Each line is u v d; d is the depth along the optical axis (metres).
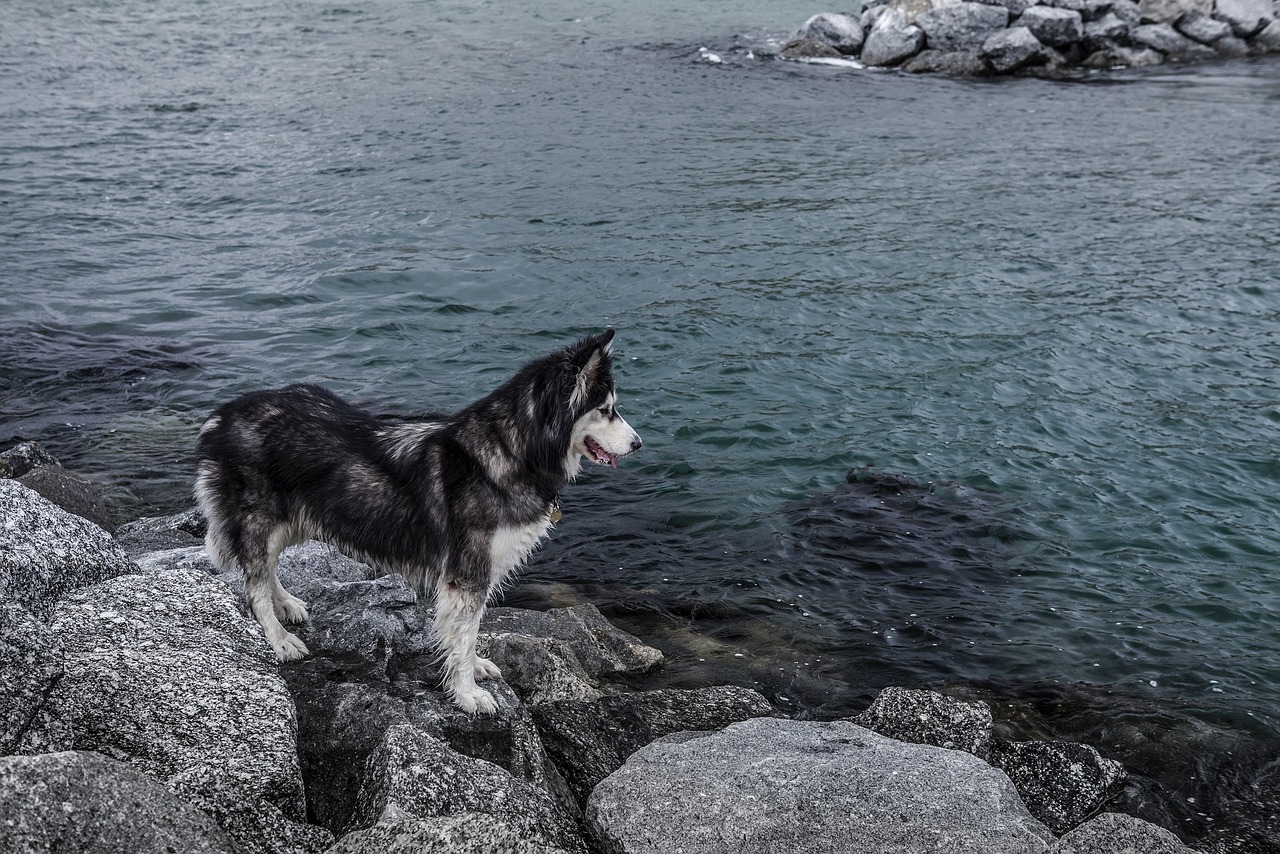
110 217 17.64
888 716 6.22
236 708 4.73
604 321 13.86
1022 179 20.45
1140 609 8.12
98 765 3.84
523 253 16.38
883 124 24.81
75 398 11.27
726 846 4.77
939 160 21.81
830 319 13.98
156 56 31.03
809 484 10.06
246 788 4.36
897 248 16.67
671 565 8.70
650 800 5.02
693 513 9.52
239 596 6.18
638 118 25.03
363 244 16.75
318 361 12.55
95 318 13.55
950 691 7.07
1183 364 12.66
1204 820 5.96
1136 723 6.73
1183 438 10.90
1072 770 5.95
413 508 5.59
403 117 24.84
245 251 16.34
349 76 29.08
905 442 10.84
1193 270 15.66
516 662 6.33
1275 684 7.21
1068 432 11.05
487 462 5.50
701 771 5.23
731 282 15.24
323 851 4.23
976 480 10.10
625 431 5.76
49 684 4.55
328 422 5.79
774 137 23.50
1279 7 33.19
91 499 8.60
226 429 5.74
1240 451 10.61
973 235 17.28
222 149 22.03
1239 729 6.73
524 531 5.64
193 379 11.92
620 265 15.88
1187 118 25.17
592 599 8.12
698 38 34.94
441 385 11.95
